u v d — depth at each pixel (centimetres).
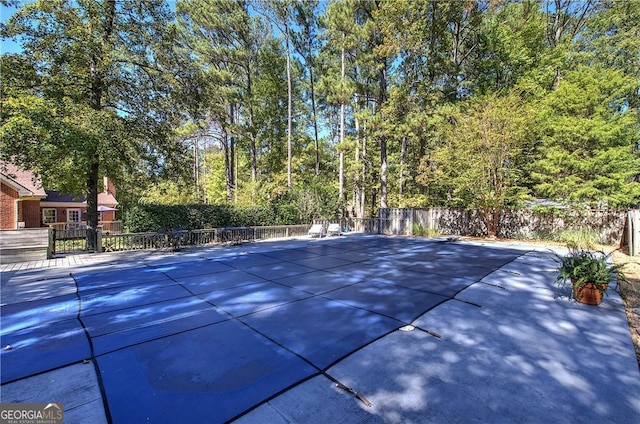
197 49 1756
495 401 230
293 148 2436
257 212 1448
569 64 1684
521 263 790
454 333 357
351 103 1802
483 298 495
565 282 550
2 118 768
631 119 1125
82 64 926
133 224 1095
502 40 1706
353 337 346
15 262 806
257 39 1988
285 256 916
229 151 2614
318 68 2123
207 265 775
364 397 235
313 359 294
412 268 736
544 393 241
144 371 273
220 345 325
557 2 1872
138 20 1009
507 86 1677
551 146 1247
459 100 1748
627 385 252
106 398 233
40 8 835
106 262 812
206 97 1177
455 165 1377
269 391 242
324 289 551
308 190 1720
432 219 1588
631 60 1577
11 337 345
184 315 418
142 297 500
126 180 1178
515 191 1390
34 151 800
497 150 1222
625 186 1094
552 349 317
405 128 1541
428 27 1611
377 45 1633
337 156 2662
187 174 1207
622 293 502
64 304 463
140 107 1045
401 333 358
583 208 1170
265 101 2319
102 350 314
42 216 2091
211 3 1770
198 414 214
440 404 226
